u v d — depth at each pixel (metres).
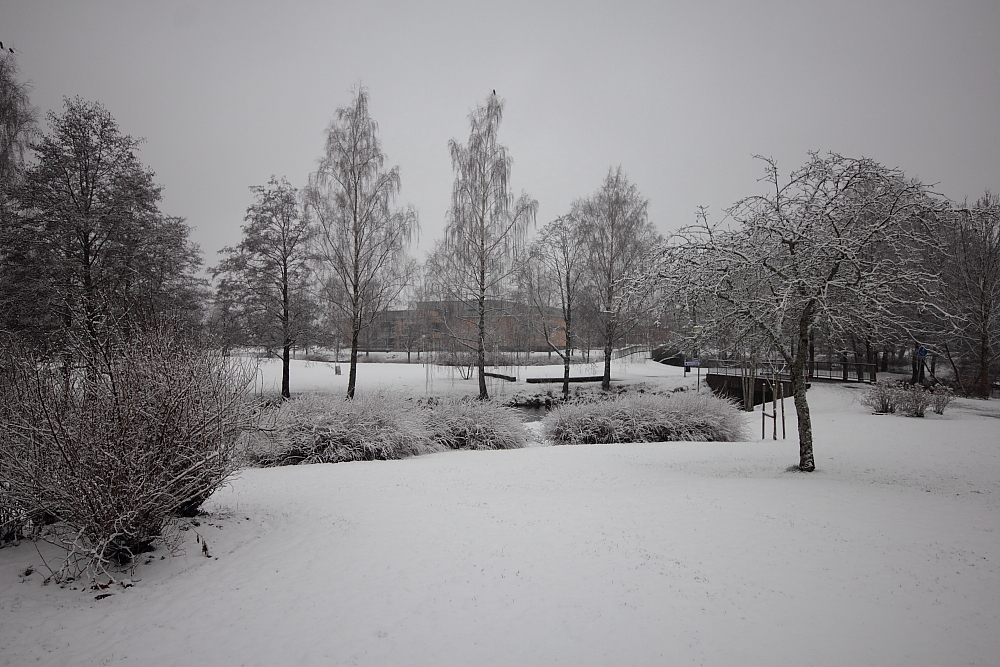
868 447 12.63
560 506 6.87
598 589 4.25
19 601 4.15
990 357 27.47
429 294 31.33
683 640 3.47
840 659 3.24
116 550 4.86
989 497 7.12
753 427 18.73
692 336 9.98
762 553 4.95
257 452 10.97
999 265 26.20
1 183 15.90
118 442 4.69
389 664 3.29
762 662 3.21
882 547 5.08
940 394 20.05
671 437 15.98
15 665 3.33
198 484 5.60
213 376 5.89
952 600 3.99
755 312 9.18
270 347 25.50
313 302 27.02
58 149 17.48
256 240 26.05
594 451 12.98
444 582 4.46
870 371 28.44
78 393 4.92
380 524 6.16
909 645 3.39
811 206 9.07
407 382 31.41
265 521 6.30
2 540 5.22
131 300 5.88
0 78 15.75
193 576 4.72
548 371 38.03
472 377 34.19
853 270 9.02
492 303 27.23
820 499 7.00
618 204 28.72
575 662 3.26
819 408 23.20
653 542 5.29
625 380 33.66
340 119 22.64
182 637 3.68
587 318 29.77
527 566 4.75
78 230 16.59
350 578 4.61
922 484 8.12
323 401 13.38
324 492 8.06
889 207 8.74
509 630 3.65
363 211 22.66
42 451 4.65
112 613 4.04
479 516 6.45
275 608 4.09
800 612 3.82
